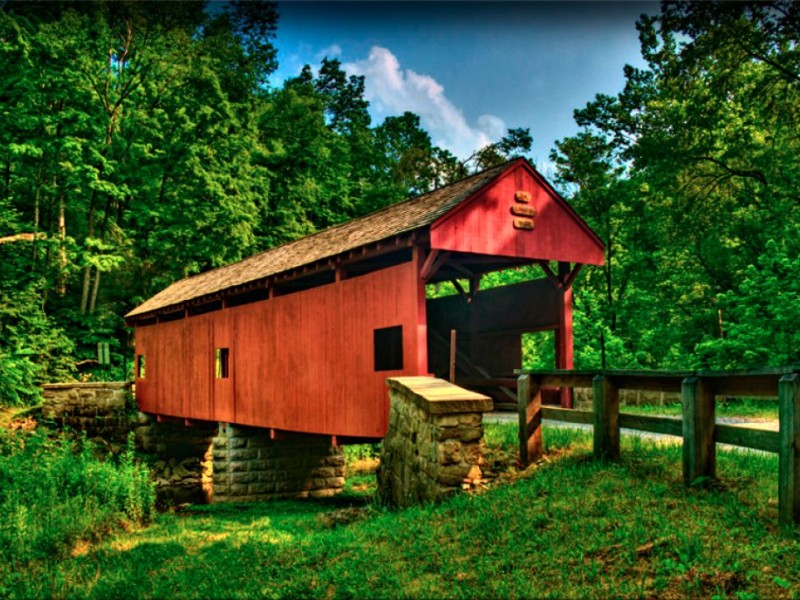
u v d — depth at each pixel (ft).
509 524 17.88
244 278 50.37
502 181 34.19
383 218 41.83
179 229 81.87
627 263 70.69
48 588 20.11
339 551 18.76
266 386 47.14
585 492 19.25
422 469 23.90
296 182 100.89
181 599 16.87
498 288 43.01
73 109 77.41
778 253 49.55
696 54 57.93
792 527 14.33
